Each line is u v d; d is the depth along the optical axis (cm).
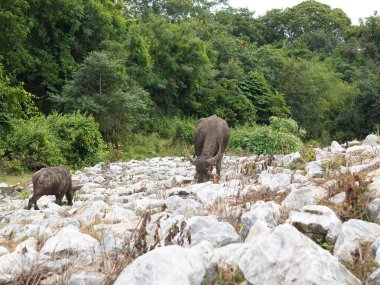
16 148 2047
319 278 306
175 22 5344
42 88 3038
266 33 7775
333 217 428
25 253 472
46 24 2998
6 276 425
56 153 2117
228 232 449
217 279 348
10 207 1140
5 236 669
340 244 389
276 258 333
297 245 334
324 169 806
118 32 3478
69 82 2809
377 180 550
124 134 2950
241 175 909
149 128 3503
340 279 316
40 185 1090
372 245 376
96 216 700
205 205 658
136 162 2178
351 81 6069
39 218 792
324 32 7531
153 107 3678
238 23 7088
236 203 626
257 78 4422
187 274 321
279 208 538
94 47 3256
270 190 686
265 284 324
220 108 4053
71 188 1155
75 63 3077
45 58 2962
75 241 499
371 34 7044
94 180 1558
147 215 497
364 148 990
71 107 2698
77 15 3031
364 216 477
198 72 3928
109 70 2716
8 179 1886
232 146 2408
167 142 3341
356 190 500
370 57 6806
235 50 5109
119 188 1193
